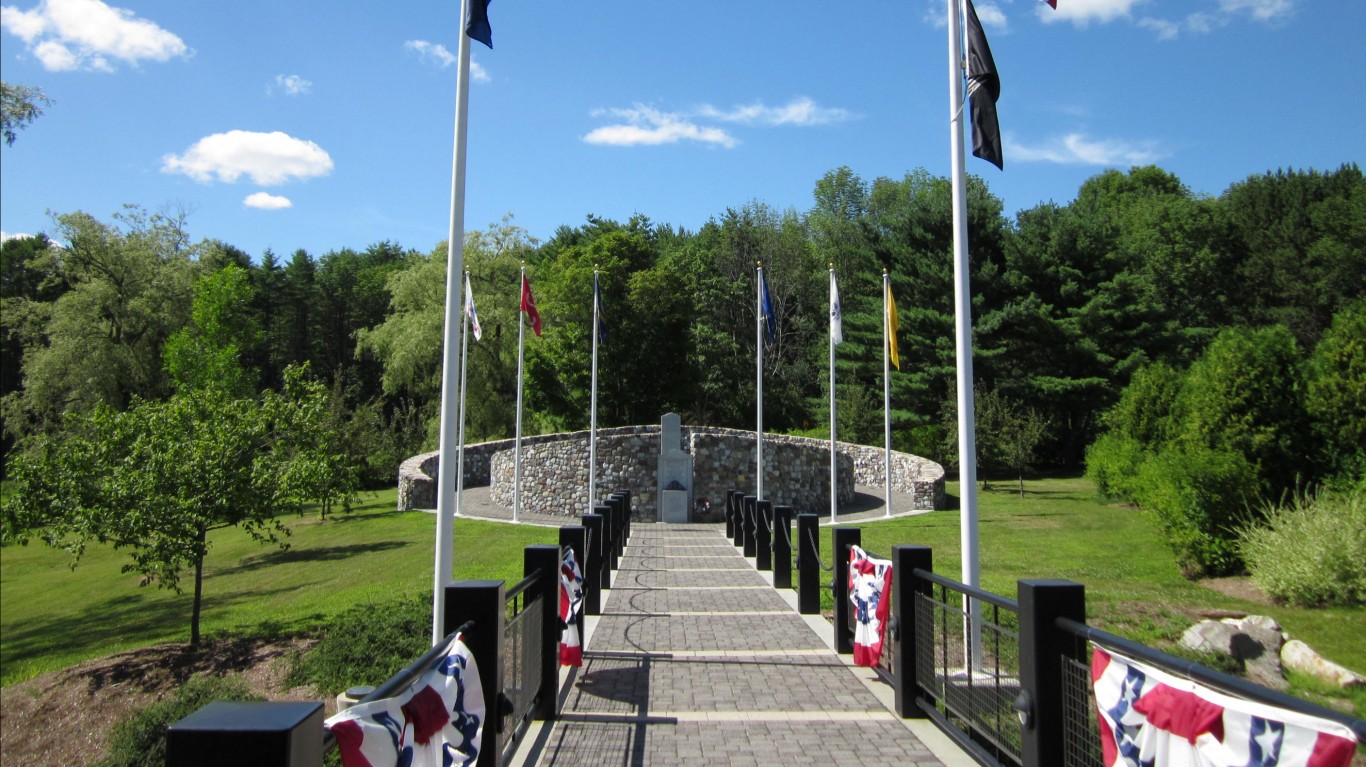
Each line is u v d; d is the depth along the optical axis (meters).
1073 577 14.46
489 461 34.66
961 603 8.88
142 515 13.28
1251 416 15.30
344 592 16.88
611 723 6.42
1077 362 41.06
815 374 53.16
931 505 26.16
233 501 13.77
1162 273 48.47
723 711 6.72
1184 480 14.60
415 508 29.14
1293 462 15.02
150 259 41.88
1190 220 49.28
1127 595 12.65
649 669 8.08
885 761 5.57
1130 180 65.19
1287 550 12.24
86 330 39.00
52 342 38.97
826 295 56.53
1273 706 2.62
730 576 14.46
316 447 15.13
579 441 26.98
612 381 47.25
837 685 7.48
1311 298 43.69
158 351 42.53
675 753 5.75
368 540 23.62
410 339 41.56
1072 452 42.88
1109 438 28.02
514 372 44.56
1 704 12.66
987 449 30.02
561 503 26.88
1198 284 48.78
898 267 43.66
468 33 8.30
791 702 6.96
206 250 44.75
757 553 15.16
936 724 6.19
